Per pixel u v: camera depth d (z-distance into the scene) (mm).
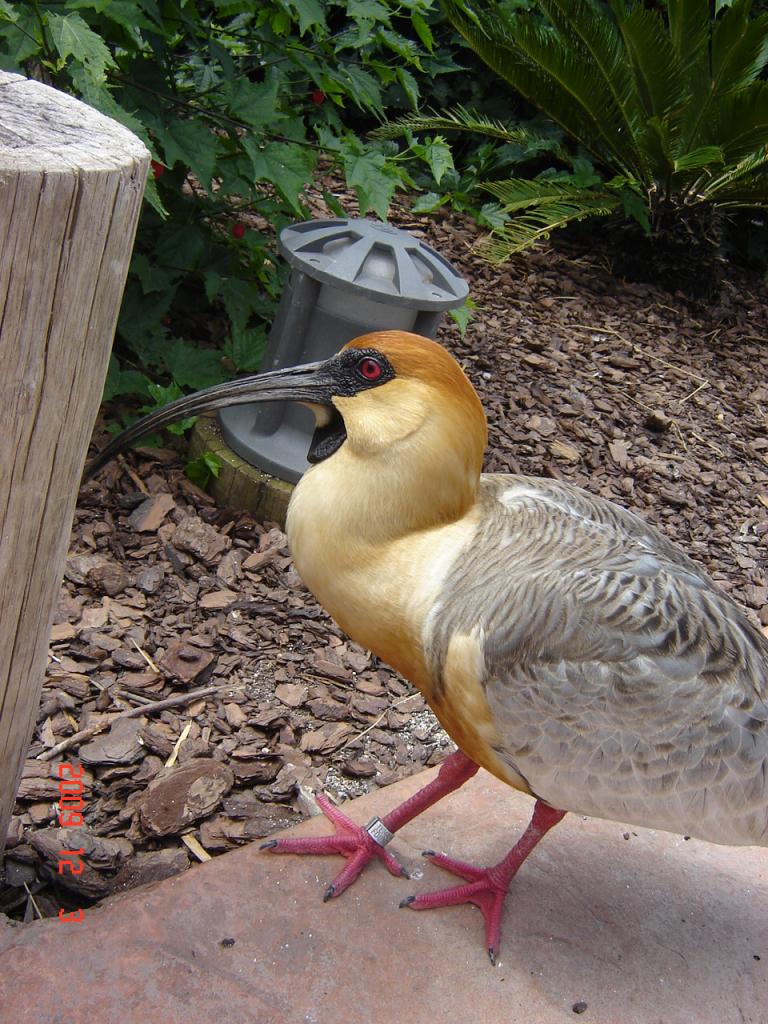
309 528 821
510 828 926
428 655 809
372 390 809
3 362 669
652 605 796
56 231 657
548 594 792
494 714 794
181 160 1207
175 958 806
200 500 1192
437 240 1938
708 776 792
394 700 1048
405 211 2010
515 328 1704
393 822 874
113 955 802
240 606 1093
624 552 825
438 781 880
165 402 1196
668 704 786
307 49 1336
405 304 1118
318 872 868
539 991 824
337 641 1086
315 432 860
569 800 806
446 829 917
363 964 821
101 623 1045
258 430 1192
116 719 967
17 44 1061
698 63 1865
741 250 2238
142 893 841
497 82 2289
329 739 999
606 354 1704
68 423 713
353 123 2240
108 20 1175
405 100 2207
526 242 1755
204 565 1126
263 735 991
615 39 1780
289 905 846
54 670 995
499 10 1835
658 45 1742
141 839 899
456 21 1828
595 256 2020
